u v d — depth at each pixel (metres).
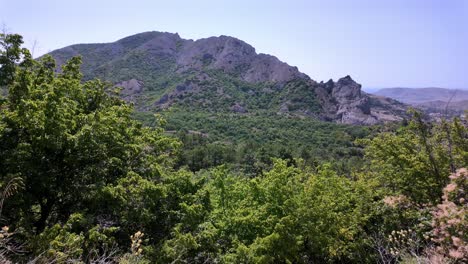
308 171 15.92
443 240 6.44
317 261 14.17
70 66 12.45
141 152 11.88
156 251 8.95
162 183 11.02
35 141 9.02
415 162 11.48
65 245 6.99
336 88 154.00
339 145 87.44
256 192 12.21
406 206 11.45
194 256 9.87
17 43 9.43
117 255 7.88
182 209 10.73
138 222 9.87
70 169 10.00
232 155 68.00
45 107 8.80
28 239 7.34
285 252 10.70
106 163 10.34
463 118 10.88
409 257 8.02
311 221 11.63
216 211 11.77
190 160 63.94
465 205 6.41
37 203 9.98
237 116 122.56
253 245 10.25
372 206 13.19
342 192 13.37
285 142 89.12
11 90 9.23
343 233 12.75
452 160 10.57
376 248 11.96
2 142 9.12
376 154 12.81
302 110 140.50
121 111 12.28
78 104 12.20
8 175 7.77
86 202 9.99
